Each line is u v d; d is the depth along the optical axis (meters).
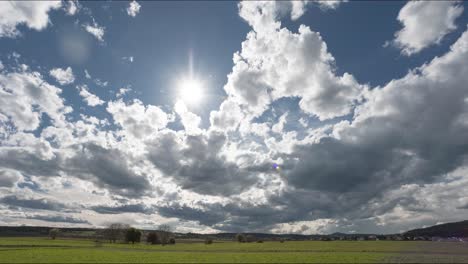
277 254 73.69
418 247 103.88
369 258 60.84
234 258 62.59
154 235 161.38
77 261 55.81
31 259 58.59
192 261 56.94
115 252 80.56
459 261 54.50
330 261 55.34
